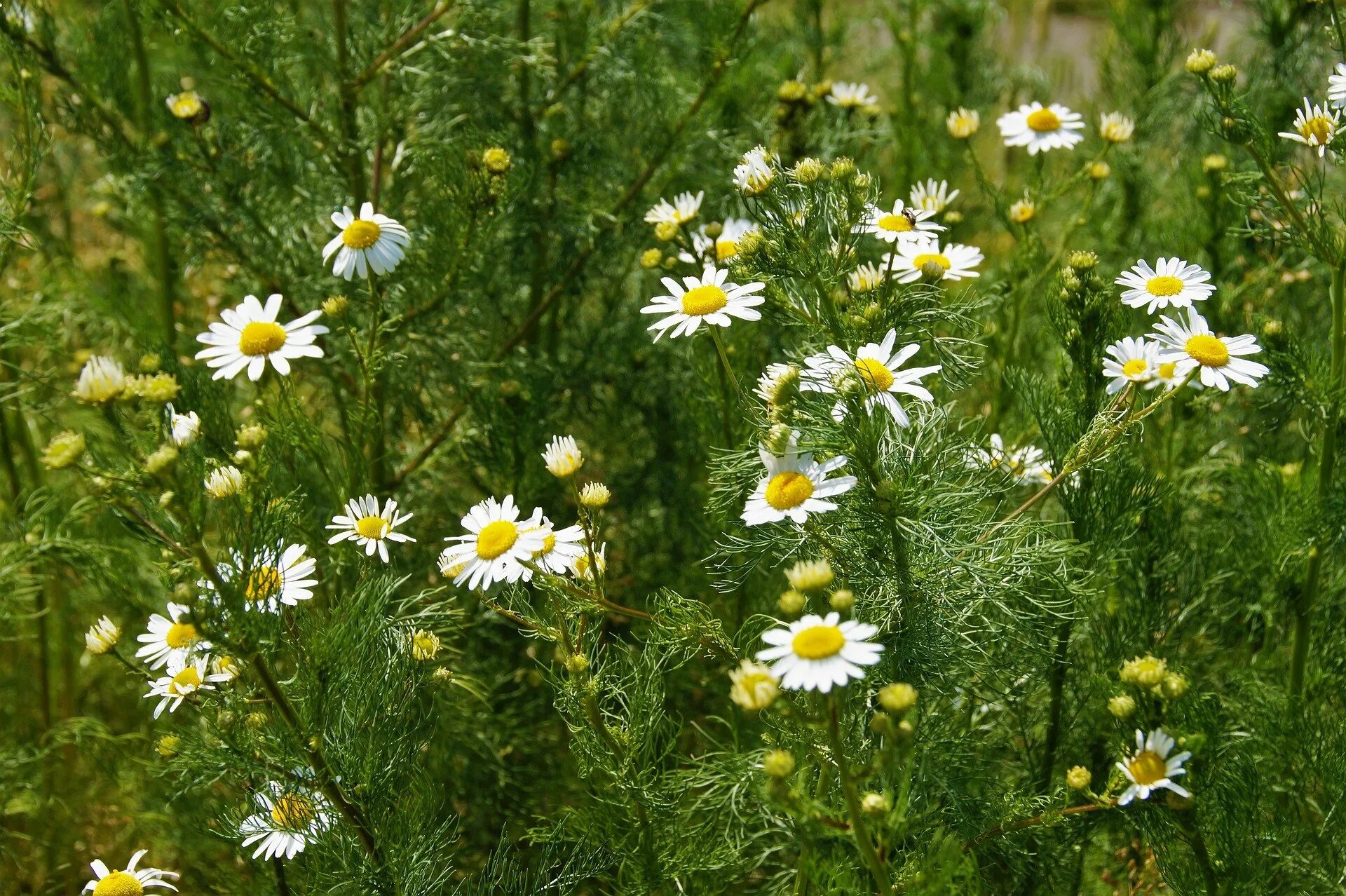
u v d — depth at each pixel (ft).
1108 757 3.28
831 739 2.84
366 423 3.34
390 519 3.17
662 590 3.19
